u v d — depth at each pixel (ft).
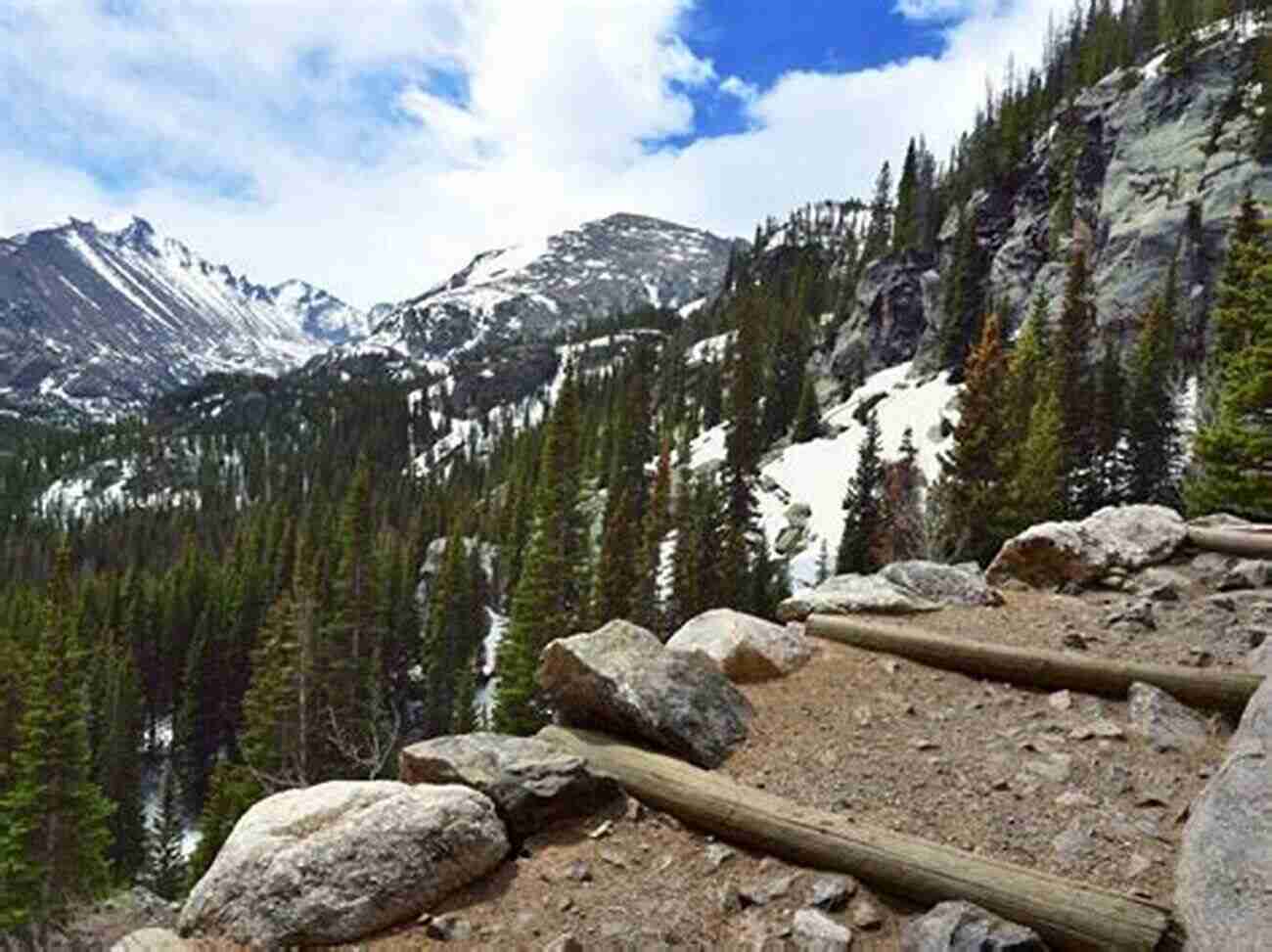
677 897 15.08
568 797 17.34
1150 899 13.73
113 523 452.35
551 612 150.30
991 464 140.46
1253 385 90.07
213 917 14.44
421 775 18.19
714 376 385.29
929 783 18.49
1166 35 328.90
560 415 192.75
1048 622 27.45
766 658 24.34
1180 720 20.42
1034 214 298.97
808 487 258.57
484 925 14.38
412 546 278.26
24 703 134.62
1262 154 232.12
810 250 552.41
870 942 13.84
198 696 207.51
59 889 112.06
